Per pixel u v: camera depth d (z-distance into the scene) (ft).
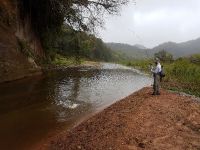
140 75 126.82
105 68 171.53
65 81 88.79
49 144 36.35
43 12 109.40
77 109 53.26
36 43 114.21
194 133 38.01
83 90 73.36
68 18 108.99
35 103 56.18
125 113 47.55
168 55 188.75
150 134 37.42
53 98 61.16
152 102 54.03
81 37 119.85
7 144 36.22
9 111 49.83
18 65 87.40
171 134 37.40
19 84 75.66
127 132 38.27
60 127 42.70
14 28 93.86
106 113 49.06
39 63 111.86
